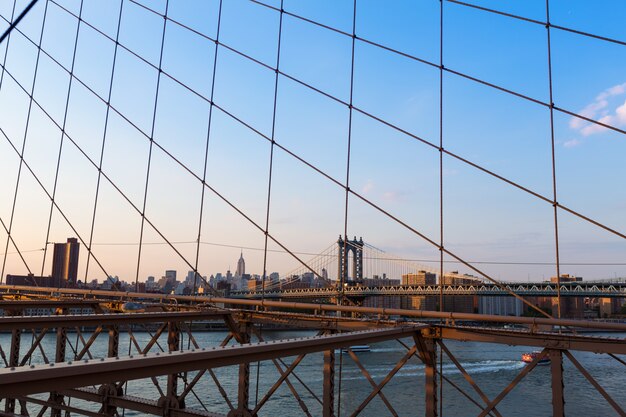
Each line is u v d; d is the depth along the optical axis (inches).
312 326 325.4
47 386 103.7
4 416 256.1
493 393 1825.8
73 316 254.2
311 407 1546.5
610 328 229.0
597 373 2102.6
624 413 211.5
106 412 328.5
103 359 113.8
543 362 2310.5
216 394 1585.9
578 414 1594.5
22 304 410.6
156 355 122.7
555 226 293.9
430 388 264.4
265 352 152.9
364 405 261.1
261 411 1493.6
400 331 243.8
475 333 260.1
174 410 304.3
